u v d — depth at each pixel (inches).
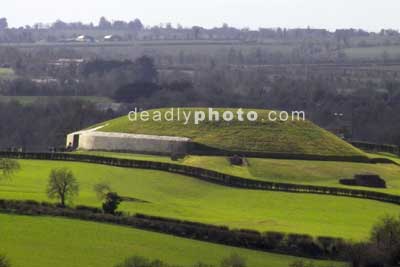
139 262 6884.8
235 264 7121.1
